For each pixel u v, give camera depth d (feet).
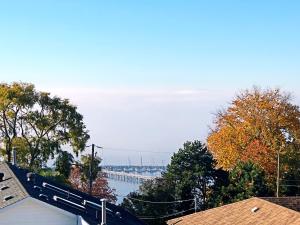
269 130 225.56
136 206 213.25
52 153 212.02
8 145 208.85
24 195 101.71
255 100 231.50
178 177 223.92
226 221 114.21
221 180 226.38
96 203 136.05
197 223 119.65
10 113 206.90
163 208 212.23
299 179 223.10
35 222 100.22
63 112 214.28
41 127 211.20
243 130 226.17
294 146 226.58
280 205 116.06
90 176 205.36
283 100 231.30
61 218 101.24
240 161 210.38
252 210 113.91
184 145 228.84
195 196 216.33
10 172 136.26
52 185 138.72
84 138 218.38
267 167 218.79
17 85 209.26
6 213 99.35
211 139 230.68
